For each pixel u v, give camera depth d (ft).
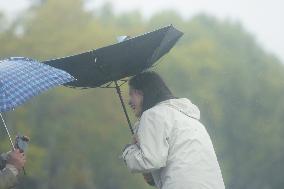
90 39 336.70
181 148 35.27
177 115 35.81
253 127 480.23
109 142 338.34
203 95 429.38
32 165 310.65
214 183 35.14
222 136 459.73
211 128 449.89
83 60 37.04
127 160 35.88
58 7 336.08
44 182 318.45
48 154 323.98
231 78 468.75
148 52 37.19
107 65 37.42
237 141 476.95
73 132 330.34
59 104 324.60
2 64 33.22
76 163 333.42
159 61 40.68
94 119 334.03
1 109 31.42
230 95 467.93
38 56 325.62
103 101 334.85
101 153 338.13
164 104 36.40
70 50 332.39
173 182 35.06
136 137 36.65
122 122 338.34
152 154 35.09
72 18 339.98
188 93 426.51
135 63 37.76
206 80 439.22
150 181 38.19
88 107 333.62
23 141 34.86
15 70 32.83
